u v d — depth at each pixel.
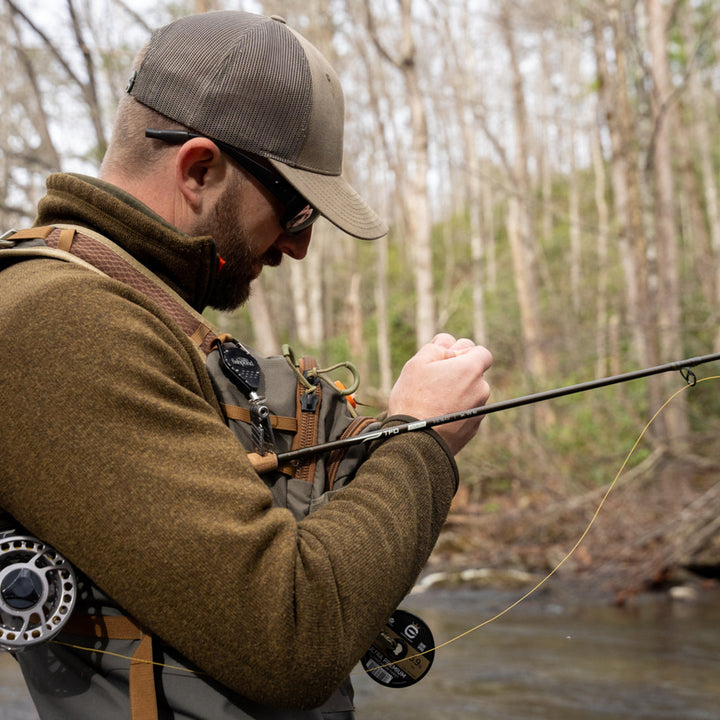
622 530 8.62
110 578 0.87
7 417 0.89
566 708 4.19
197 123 1.08
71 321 0.91
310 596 0.88
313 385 1.18
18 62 11.13
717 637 5.86
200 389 1.01
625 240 12.93
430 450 1.05
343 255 35.00
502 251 33.25
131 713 0.92
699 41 11.42
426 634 1.18
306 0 18.73
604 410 10.34
